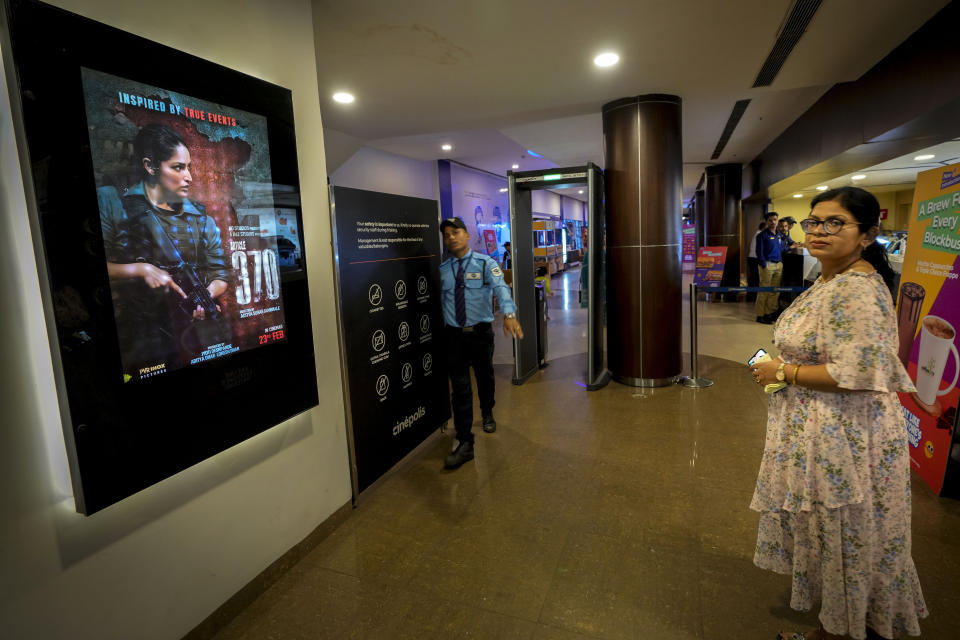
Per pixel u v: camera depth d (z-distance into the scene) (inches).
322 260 100.8
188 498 73.4
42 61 53.3
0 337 53.4
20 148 52.9
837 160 238.7
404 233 128.0
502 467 129.1
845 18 125.6
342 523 106.3
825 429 57.6
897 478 57.3
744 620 75.2
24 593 55.6
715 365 218.5
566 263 802.2
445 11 115.3
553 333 304.7
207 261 73.2
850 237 56.0
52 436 57.9
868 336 53.2
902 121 163.8
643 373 192.9
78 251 56.7
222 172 75.4
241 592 82.4
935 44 142.3
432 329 142.9
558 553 93.3
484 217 533.3
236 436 78.5
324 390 101.6
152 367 65.3
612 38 133.5
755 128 301.1
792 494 60.9
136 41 62.9
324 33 126.6
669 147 185.8
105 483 60.1
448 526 103.7
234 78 77.5
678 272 193.3
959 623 71.9
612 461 129.7
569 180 188.4
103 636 63.2
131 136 62.5
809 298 59.9
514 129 293.6
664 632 73.4
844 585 59.1
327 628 77.3
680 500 109.6
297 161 92.3
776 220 319.6
